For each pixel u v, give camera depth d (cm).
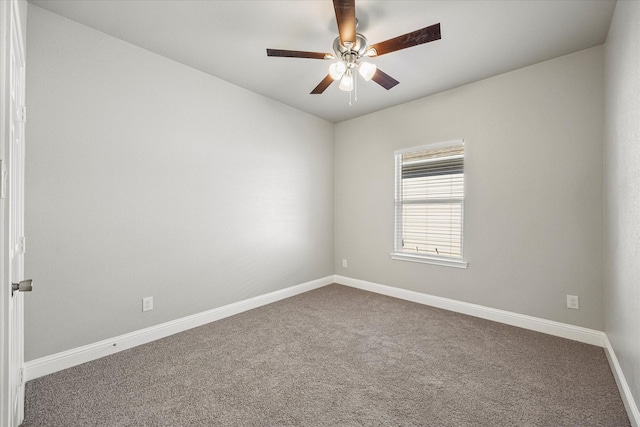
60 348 204
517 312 278
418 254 352
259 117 337
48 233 199
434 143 332
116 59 229
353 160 417
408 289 360
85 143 214
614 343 200
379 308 330
